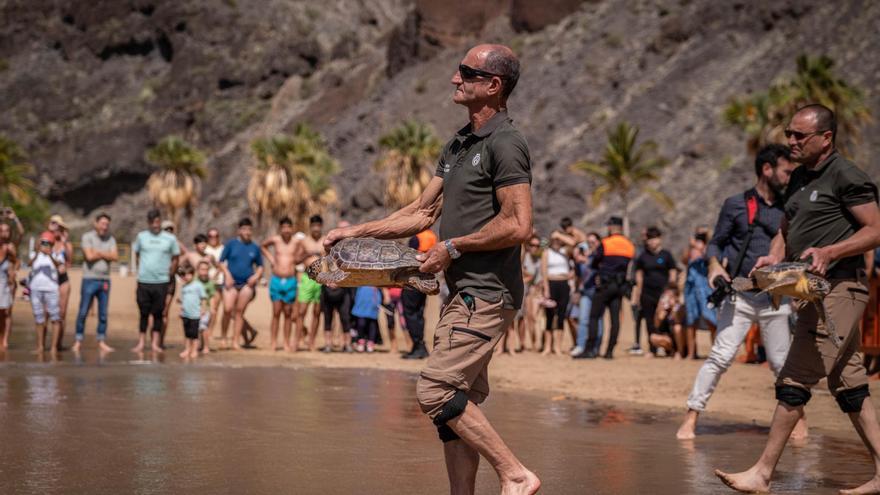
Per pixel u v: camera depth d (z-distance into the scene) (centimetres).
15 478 702
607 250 1891
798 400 701
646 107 12444
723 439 944
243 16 19375
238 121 18000
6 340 1973
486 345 563
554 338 2131
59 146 18088
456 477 573
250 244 2066
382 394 1263
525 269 2111
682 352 1934
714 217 9688
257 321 2956
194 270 1858
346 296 2045
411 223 616
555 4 15675
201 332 1934
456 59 16250
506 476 559
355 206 13388
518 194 553
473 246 555
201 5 19412
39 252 1867
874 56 10962
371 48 19375
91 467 745
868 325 1481
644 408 1191
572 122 13050
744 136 10838
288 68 18725
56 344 1886
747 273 958
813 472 779
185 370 1553
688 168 10800
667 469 777
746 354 1850
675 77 12662
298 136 9681
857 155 9300
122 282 4538
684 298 1916
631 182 9088
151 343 2069
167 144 10138
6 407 1067
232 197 16362
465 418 555
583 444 898
